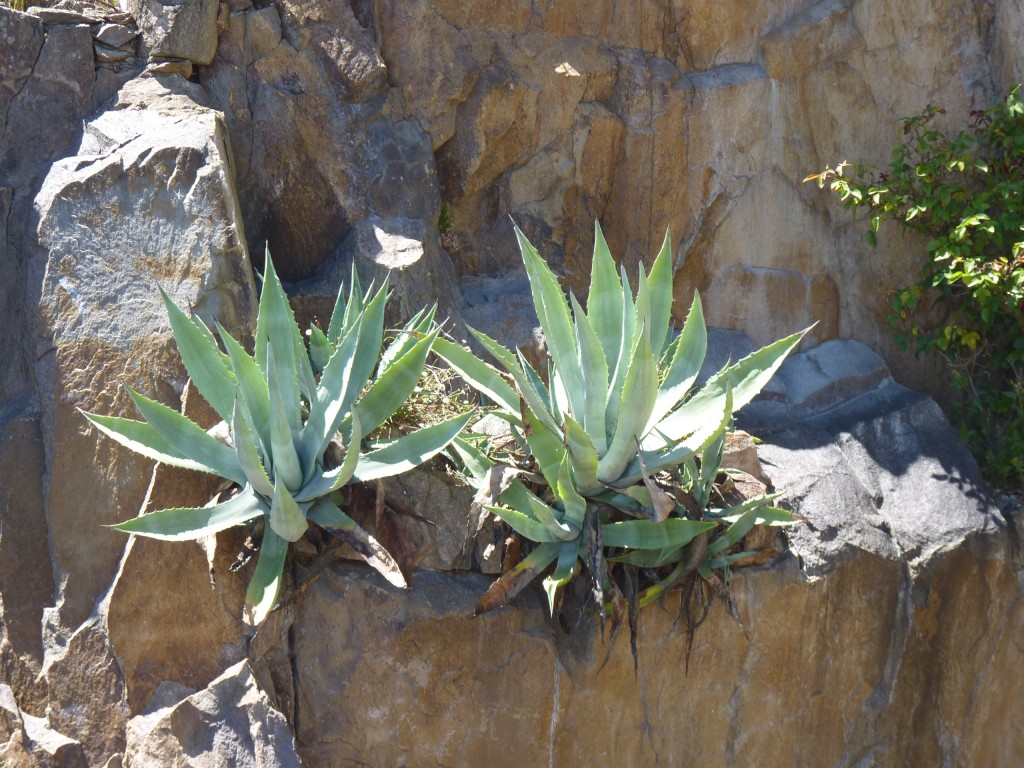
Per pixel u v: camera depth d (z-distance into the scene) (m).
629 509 5.50
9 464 5.41
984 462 7.00
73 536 5.35
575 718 5.68
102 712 5.23
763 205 7.29
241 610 5.31
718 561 5.68
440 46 6.69
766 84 7.21
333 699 5.38
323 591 5.39
